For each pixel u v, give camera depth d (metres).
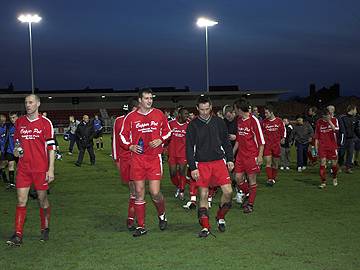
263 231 7.38
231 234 7.22
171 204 9.94
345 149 15.08
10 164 12.54
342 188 11.66
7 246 6.76
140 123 7.19
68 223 8.20
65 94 56.88
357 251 6.28
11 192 11.92
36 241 7.02
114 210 9.38
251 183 8.88
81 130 18.25
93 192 11.73
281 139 12.72
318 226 7.66
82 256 6.23
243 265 5.75
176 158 10.44
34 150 6.84
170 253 6.30
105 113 56.69
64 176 15.08
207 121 7.11
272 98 61.62
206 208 7.22
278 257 6.05
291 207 9.27
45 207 7.05
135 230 7.28
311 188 11.71
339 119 13.84
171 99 59.41
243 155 8.92
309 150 16.81
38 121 6.83
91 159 18.70
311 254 6.16
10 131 12.41
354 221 8.00
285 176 14.19
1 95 54.25
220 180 7.17
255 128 8.82
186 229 7.64
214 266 5.73
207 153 7.10
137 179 7.23
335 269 5.58
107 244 6.80
